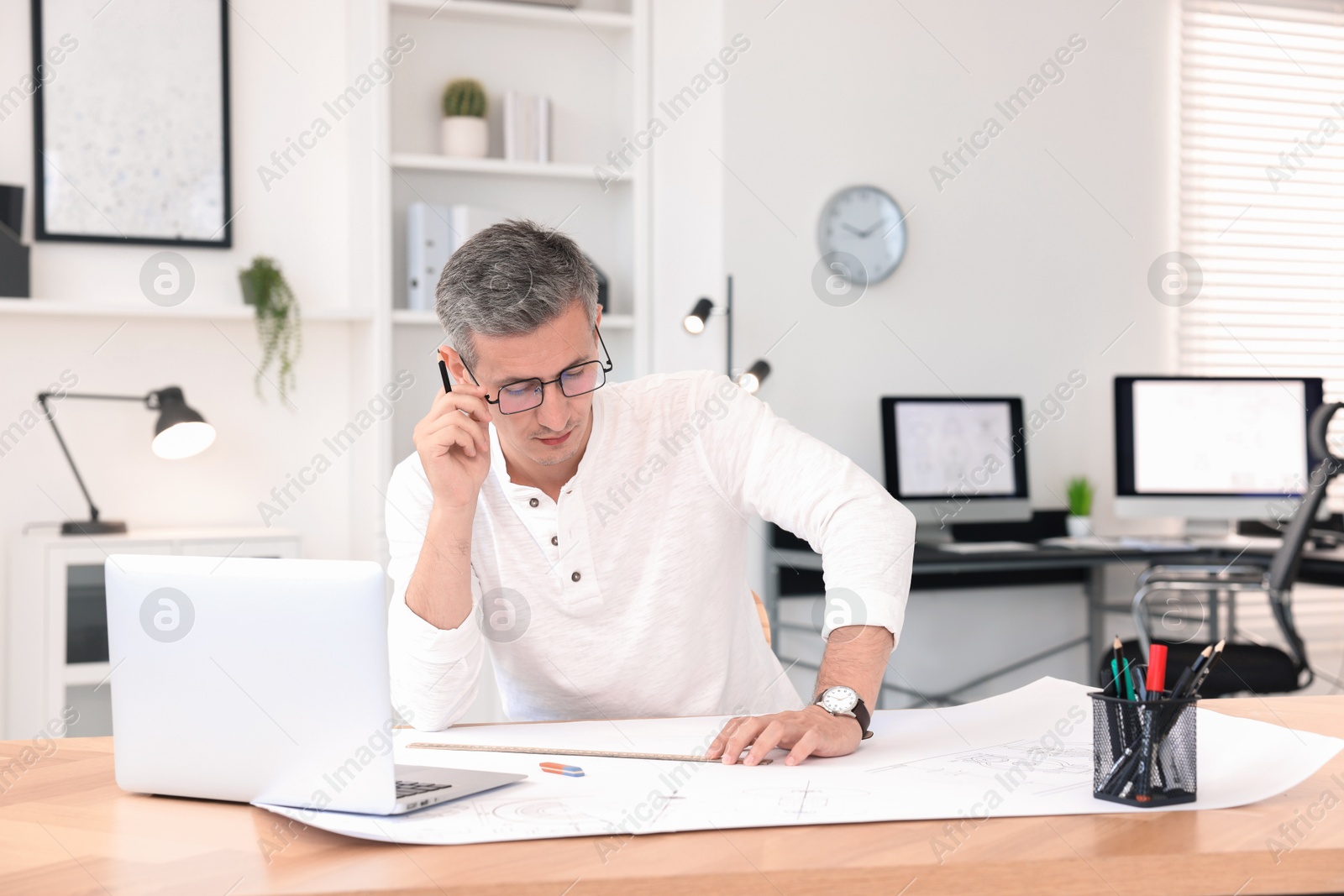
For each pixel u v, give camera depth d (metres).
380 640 0.94
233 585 0.98
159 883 0.81
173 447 2.86
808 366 3.50
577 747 1.19
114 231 3.08
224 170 3.17
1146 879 0.85
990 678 3.77
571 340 1.28
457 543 1.29
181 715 1.01
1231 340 4.02
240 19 3.19
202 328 3.16
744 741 1.12
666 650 1.49
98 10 3.06
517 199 3.48
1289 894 0.87
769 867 0.82
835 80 3.51
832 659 1.27
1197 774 1.06
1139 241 3.90
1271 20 4.04
